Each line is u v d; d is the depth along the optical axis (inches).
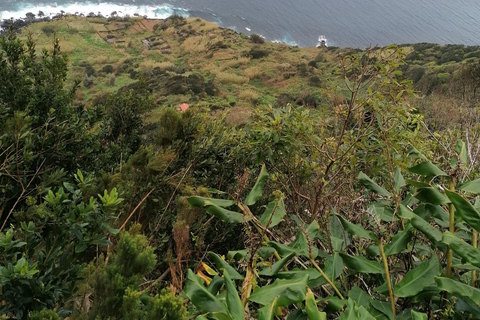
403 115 100.8
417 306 61.7
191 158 111.7
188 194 71.9
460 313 51.7
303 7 3080.7
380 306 54.3
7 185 78.4
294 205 102.2
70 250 58.9
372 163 104.4
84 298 54.3
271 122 109.0
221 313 42.7
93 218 56.7
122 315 44.9
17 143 82.3
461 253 47.6
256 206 111.8
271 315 42.4
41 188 79.8
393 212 68.1
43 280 51.2
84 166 113.9
